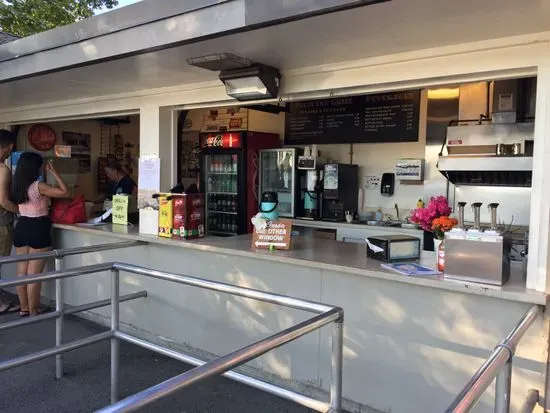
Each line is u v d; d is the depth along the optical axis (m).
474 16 2.19
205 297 3.80
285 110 6.38
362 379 2.98
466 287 2.45
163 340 4.10
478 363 2.57
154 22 2.76
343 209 5.78
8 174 4.72
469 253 2.51
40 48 3.48
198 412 3.03
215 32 2.47
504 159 4.52
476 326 2.57
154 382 3.45
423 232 4.92
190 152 7.46
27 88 4.31
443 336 2.68
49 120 5.64
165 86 4.14
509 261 2.62
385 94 5.65
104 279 4.64
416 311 2.76
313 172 5.84
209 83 3.87
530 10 2.09
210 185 6.35
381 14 2.20
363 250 3.45
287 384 3.31
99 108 4.82
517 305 2.44
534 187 2.38
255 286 3.49
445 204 2.93
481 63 2.59
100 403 3.15
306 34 2.54
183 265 3.93
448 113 5.20
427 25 2.34
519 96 4.66
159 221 4.03
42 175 5.02
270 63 3.20
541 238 2.36
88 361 3.80
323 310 2.07
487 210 5.01
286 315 3.33
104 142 7.86
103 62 3.18
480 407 2.55
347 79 3.14
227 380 3.47
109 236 4.34
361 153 6.04
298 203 6.00
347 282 3.02
